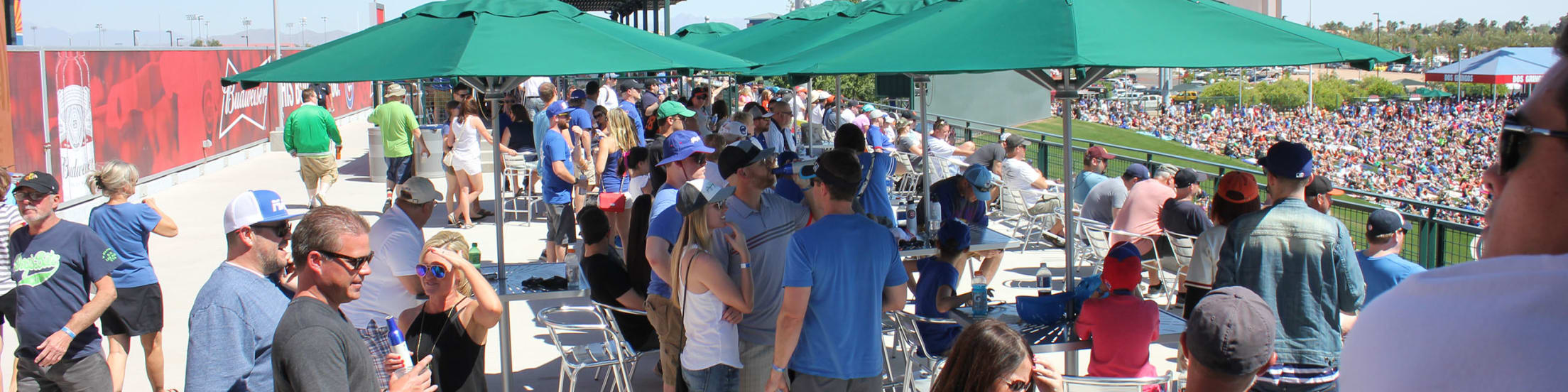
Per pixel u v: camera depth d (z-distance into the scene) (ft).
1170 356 21.76
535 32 15.65
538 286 17.57
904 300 14.10
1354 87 277.03
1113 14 13.08
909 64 12.74
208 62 55.83
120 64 44.04
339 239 9.07
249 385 10.92
